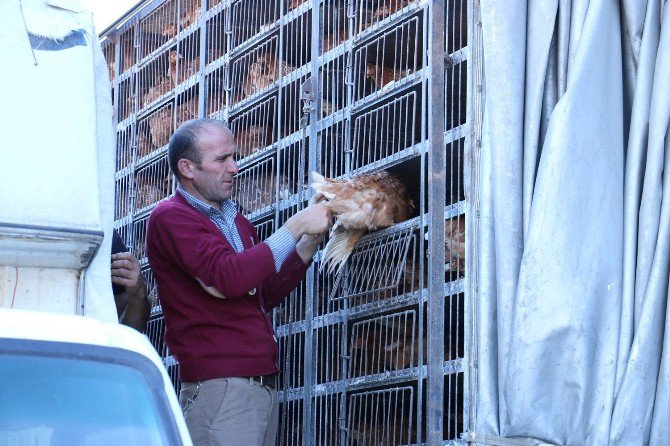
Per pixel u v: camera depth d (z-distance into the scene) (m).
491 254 3.88
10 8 2.62
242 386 3.87
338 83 4.89
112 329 2.05
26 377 1.89
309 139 4.83
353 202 4.24
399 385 4.33
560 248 3.66
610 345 3.63
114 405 1.94
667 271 3.58
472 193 4.01
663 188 3.65
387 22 4.52
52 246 2.39
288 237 3.95
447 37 4.30
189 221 3.97
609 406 3.56
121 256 3.99
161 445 1.94
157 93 6.18
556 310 3.62
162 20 6.32
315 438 4.53
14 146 2.45
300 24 5.16
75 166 2.50
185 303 3.96
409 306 4.30
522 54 3.97
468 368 3.85
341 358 4.57
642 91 3.79
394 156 4.43
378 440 4.46
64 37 2.67
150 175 6.15
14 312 1.99
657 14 3.84
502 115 3.91
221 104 5.58
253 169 5.24
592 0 3.85
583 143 3.74
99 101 2.78
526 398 3.61
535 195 3.74
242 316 3.95
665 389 3.49
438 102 4.14
